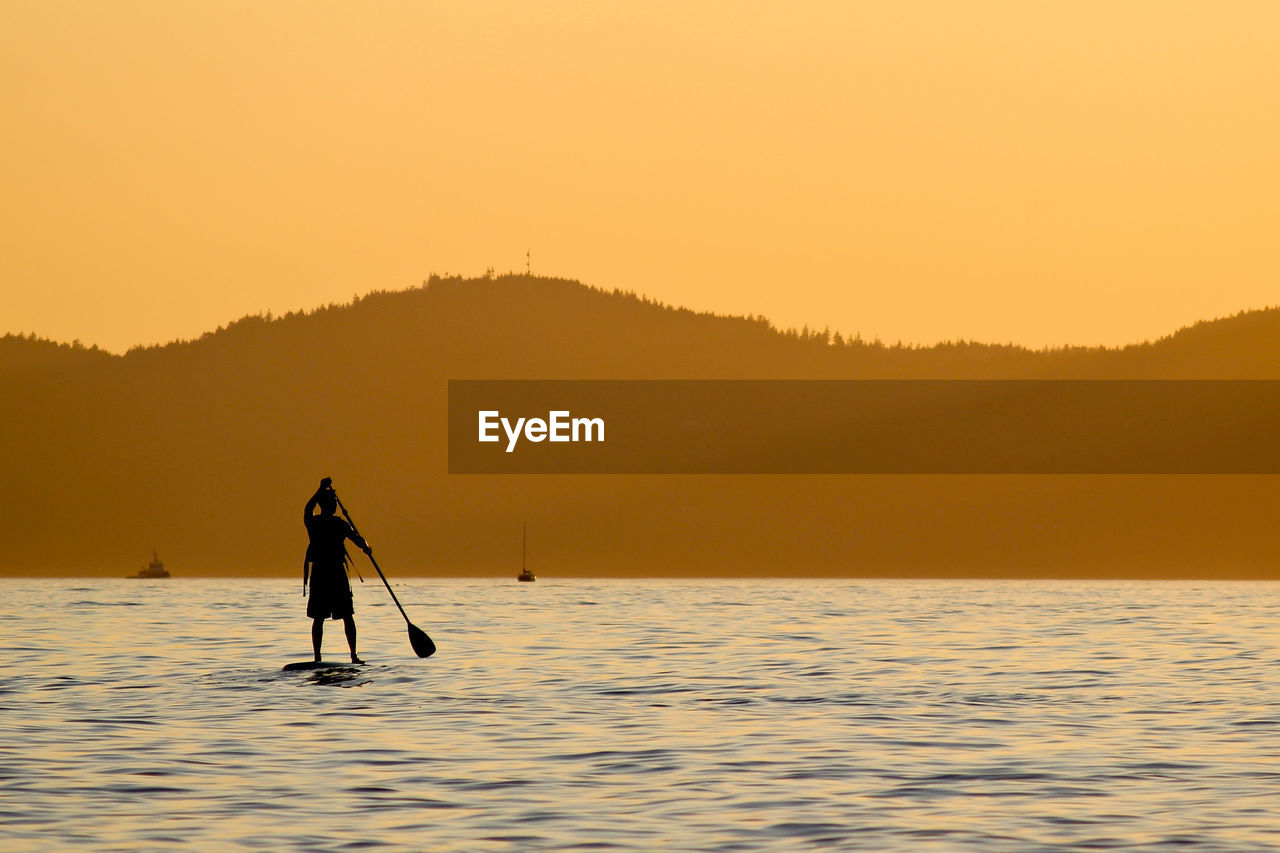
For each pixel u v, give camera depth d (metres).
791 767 46.62
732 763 47.44
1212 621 152.75
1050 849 34.66
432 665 85.44
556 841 35.47
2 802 40.22
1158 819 38.25
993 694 69.19
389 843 35.22
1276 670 83.75
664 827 37.16
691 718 59.31
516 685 72.94
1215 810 39.47
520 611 187.50
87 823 37.47
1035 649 102.56
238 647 101.94
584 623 146.38
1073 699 66.94
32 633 121.50
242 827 37.03
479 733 54.47
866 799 41.06
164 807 39.59
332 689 70.50
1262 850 34.50
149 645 104.19
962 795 41.72
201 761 47.53
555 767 46.53
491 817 38.38
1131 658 93.38
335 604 84.19
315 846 34.88
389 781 43.91
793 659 92.06
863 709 62.69
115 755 48.66
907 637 118.69
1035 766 46.91
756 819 38.19
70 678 76.06
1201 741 52.78
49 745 50.88
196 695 67.31
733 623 147.25
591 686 72.75
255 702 64.50
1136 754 49.59
